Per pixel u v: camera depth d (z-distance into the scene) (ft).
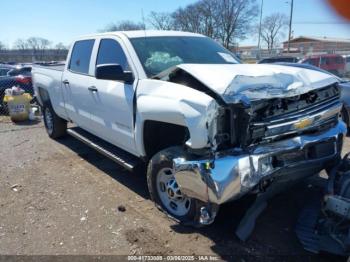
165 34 15.40
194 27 157.17
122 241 11.32
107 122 15.05
